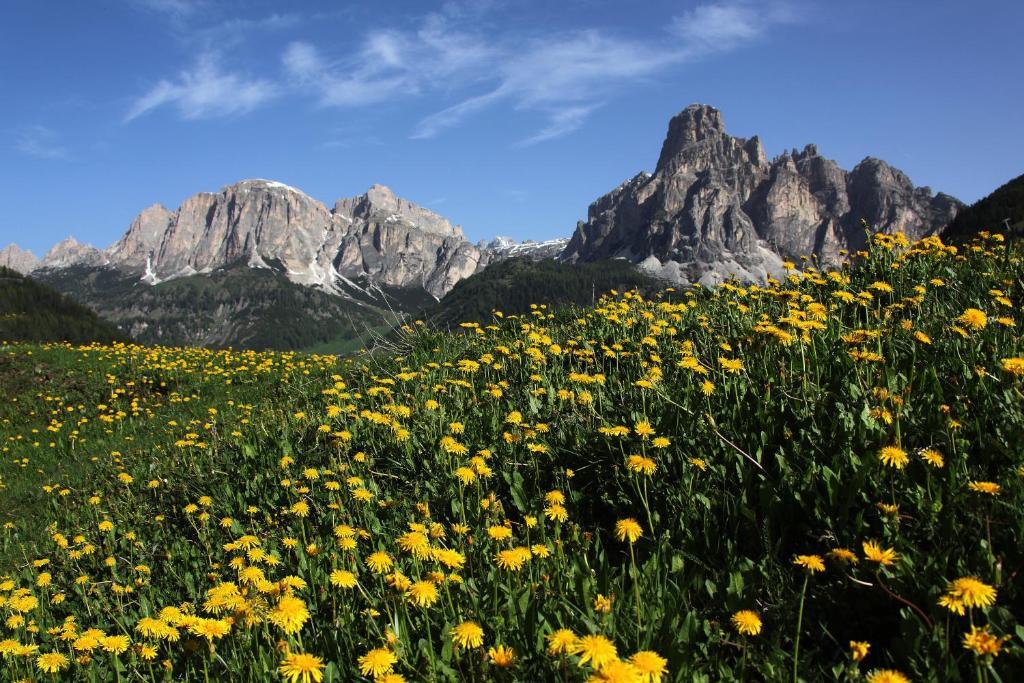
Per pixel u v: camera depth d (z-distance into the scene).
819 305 6.22
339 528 4.35
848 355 5.26
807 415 4.67
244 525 6.66
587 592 3.31
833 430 4.32
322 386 12.43
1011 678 2.60
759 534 3.89
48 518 9.70
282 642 3.07
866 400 4.42
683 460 4.70
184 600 5.54
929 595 3.01
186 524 7.27
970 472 3.79
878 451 3.90
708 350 7.08
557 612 3.27
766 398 4.93
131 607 5.66
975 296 7.07
